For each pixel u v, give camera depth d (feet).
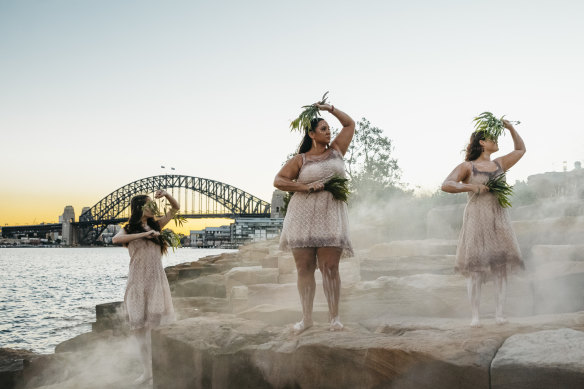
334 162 13.88
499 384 9.34
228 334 14.29
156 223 18.76
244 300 25.64
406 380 10.56
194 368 14.05
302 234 13.48
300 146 14.55
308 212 13.58
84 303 83.25
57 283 131.54
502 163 13.82
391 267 24.72
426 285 19.16
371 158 75.00
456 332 11.94
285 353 12.57
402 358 10.64
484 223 13.08
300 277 13.84
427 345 10.68
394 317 18.37
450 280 19.12
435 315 18.70
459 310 18.45
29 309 74.69
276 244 65.21
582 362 8.67
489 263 12.75
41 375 21.71
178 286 40.11
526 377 9.06
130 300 17.84
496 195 13.15
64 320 61.87
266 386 12.93
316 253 13.91
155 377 15.52
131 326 17.70
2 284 128.26
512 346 9.91
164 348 15.17
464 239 13.30
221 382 13.44
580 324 11.94
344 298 19.75
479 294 12.93
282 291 25.41
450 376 9.96
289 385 12.51
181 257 382.83
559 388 8.70
